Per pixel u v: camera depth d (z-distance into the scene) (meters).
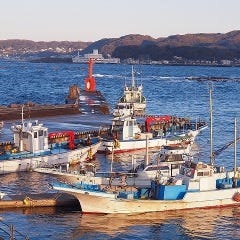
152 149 82.62
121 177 55.44
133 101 111.00
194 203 52.22
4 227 46.94
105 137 82.56
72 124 101.94
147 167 55.81
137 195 52.34
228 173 54.91
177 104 157.25
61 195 53.03
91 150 74.94
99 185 52.97
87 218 49.97
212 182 53.03
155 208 51.38
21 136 68.19
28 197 52.62
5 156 66.19
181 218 50.47
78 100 135.38
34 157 66.88
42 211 51.22
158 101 166.25
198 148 85.12
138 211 51.16
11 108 115.31
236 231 47.94
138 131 83.19
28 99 167.75
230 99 178.12
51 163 68.38
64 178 55.72
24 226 47.47
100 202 50.44
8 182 61.62
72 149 72.19
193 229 48.03
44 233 46.25
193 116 126.50
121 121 82.94
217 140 93.12
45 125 99.81
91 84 156.88
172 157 56.81
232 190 53.50
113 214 50.88
